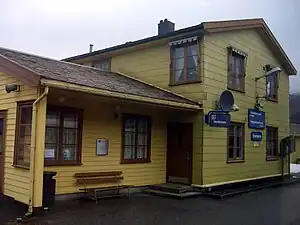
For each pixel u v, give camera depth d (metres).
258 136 14.92
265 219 8.25
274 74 16.80
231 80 13.34
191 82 12.06
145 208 8.96
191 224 7.51
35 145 7.76
